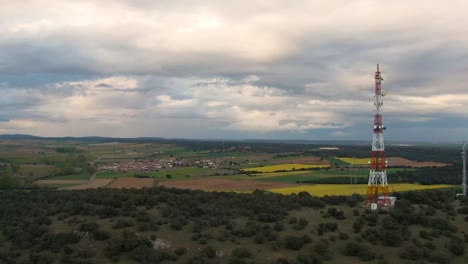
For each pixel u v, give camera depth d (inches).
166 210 2488.9
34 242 2175.2
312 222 2466.8
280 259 1955.0
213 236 2204.7
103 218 2443.4
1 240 2265.0
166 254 1993.1
